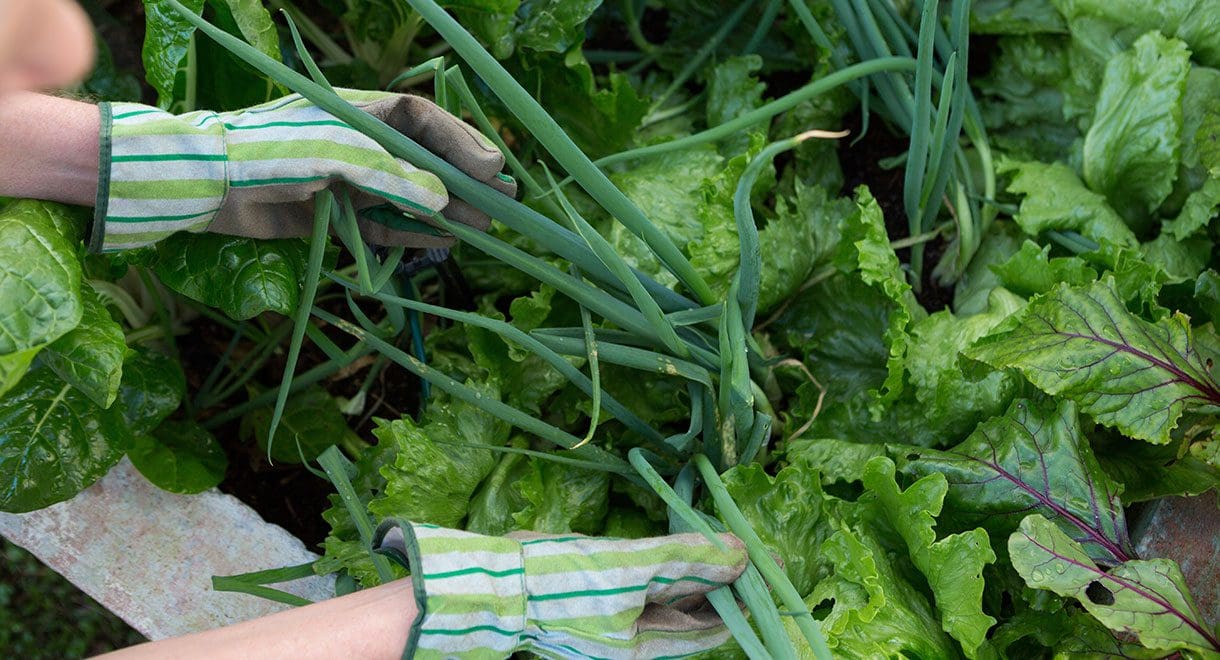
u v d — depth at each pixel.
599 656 1.51
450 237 1.62
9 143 1.49
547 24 1.76
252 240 1.60
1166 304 1.76
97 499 1.76
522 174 1.62
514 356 1.72
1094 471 1.65
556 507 1.71
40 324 1.49
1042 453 1.66
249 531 1.77
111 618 2.03
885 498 1.66
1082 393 1.64
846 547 1.63
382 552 1.55
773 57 1.98
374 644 1.47
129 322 1.87
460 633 1.47
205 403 1.85
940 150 1.74
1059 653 1.63
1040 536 1.59
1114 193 1.84
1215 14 1.79
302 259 1.62
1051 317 1.65
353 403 1.88
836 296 1.83
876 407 1.74
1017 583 1.69
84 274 1.57
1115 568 1.59
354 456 1.85
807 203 1.81
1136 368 1.64
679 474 1.68
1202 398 1.64
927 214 1.83
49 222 1.53
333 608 1.48
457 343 1.82
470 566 1.48
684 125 1.93
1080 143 1.88
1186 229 1.78
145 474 1.74
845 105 1.93
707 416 1.69
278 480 1.86
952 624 1.61
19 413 1.67
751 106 1.88
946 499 1.68
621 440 1.76
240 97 1.73
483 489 1.73
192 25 1.61
